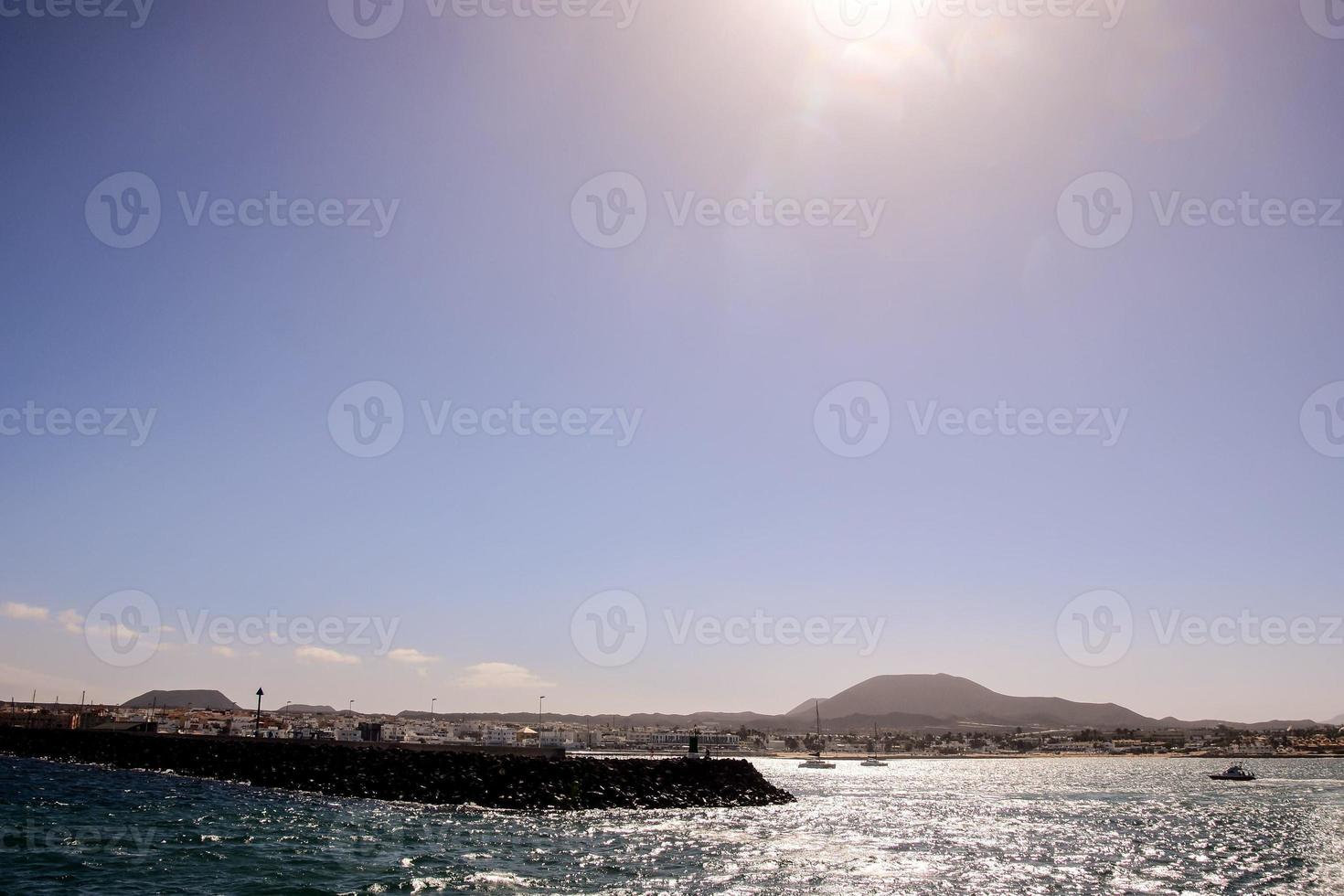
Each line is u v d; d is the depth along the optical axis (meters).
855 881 52.31
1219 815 102.50
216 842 52.84
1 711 187.62
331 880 43.84
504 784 85.06
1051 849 69.62
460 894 42.91
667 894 45.97
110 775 93.94
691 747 115.06
